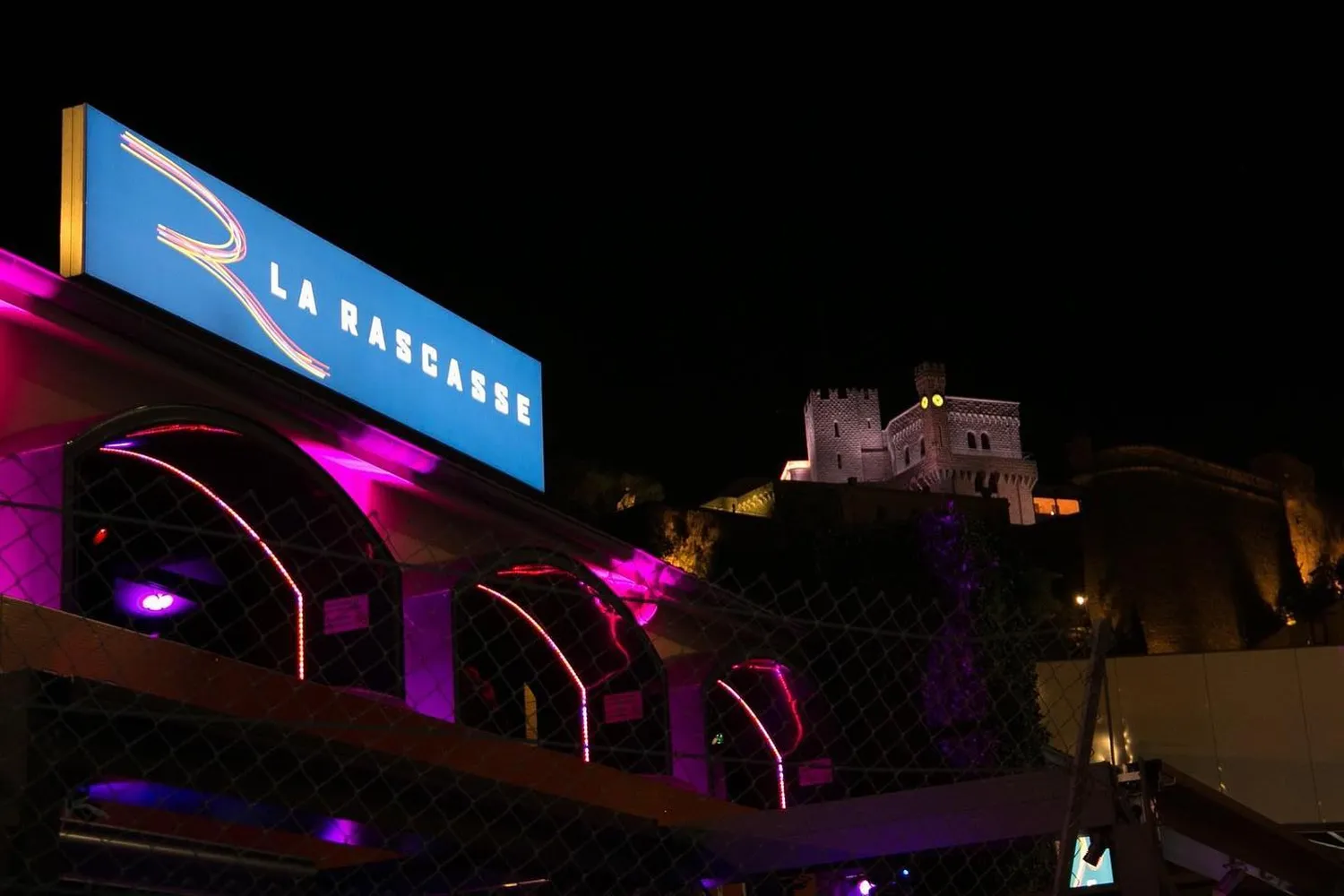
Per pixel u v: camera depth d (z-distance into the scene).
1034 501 113.12
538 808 8.08
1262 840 6.21
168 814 8.07
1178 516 88.00
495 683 19.27
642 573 19.80
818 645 22.05
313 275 17.25
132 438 12.62
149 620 14.77
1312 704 26.05
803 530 48.91
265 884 9.01
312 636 14.45
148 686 9.17
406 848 8.69
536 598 18.19
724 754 22.56
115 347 12.86
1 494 10.86
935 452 110.69
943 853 6.67
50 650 8.53
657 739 18.75
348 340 17.75
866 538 33.31
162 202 14.73
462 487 17.05
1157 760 5.32
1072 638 6.75
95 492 13.71
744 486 89.00
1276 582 91.38
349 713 9.92
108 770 6.27
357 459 15.61
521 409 22.05
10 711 4.30
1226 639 87.06
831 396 117.69
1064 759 5.64
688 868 6.25
